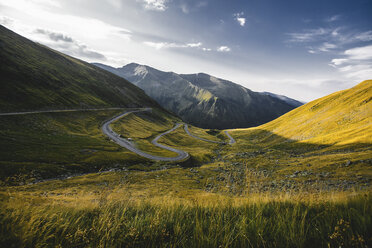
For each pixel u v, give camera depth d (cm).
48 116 11081
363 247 235
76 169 6184
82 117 13275
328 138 8788
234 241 289
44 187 4409
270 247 271
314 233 290
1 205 390
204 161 9938
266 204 445
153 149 10425
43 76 16075
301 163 5756
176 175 6122
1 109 9856
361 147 6253
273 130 18100
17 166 5209
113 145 9512
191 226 363
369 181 3447
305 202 445
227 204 462
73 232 345
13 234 287
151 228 339
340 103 13662
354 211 329
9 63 14750
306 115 16100
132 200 574
